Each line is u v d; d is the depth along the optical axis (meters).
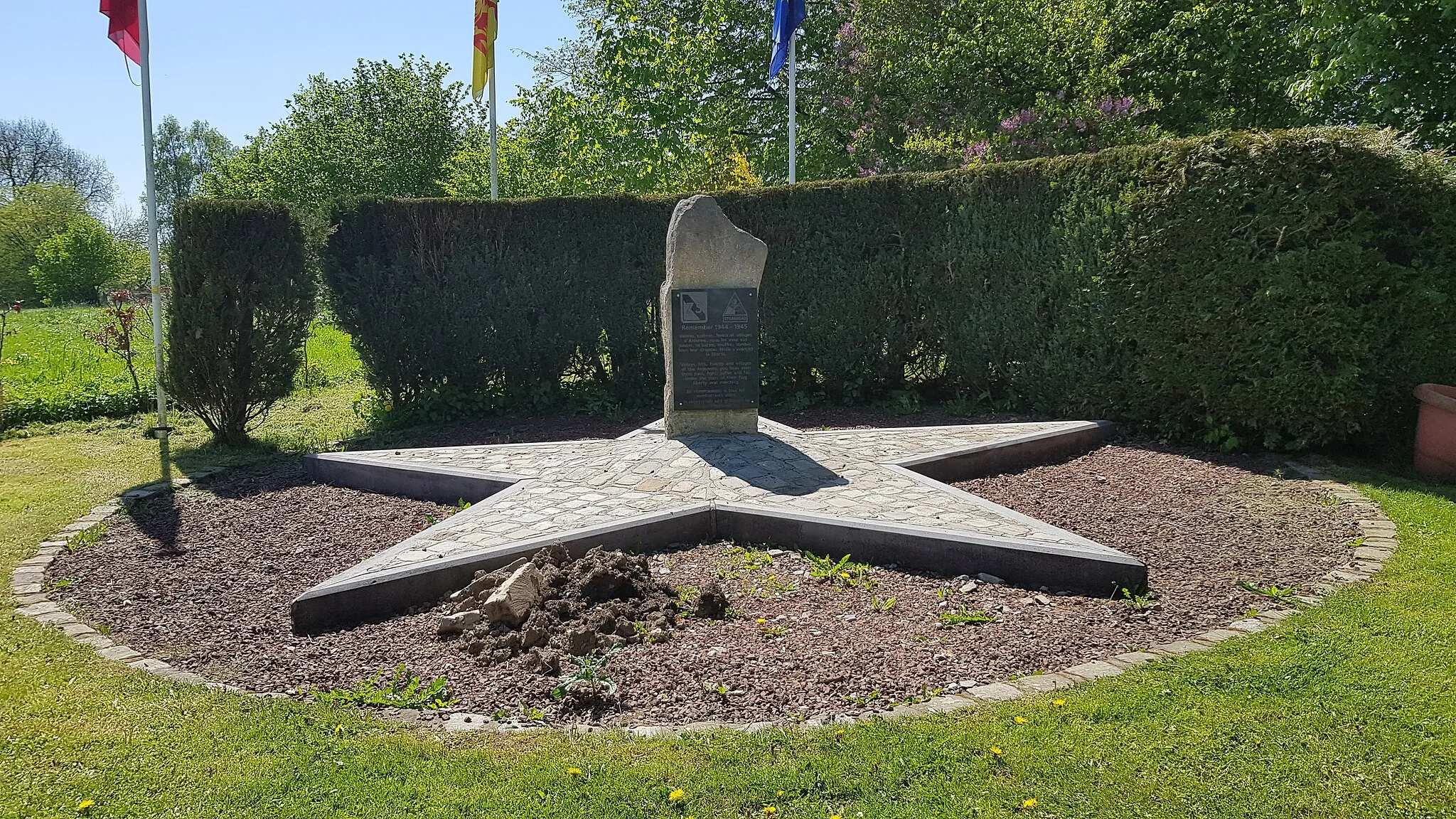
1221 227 8.20
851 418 10.95
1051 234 9.76
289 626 4.82
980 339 10.64
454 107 36.41
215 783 3.23
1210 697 3.68
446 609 4.94
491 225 11.56
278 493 7.86
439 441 10.30
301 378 14.66
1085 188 9.43
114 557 6.20
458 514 6.15
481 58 15.54
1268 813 2.93
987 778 3.14
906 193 11.02
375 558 5.24
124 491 7.94
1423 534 5.80
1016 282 10.23
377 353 11.40
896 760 3.26
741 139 23.23
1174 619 4.61
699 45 19.86
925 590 5.12
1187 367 8.55
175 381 9.65
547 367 11.89
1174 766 3.19
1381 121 12.91
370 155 34.00
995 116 18.08
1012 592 5.06
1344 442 8.41
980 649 4.30
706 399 8.52
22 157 60.38
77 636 4.75
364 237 11.25
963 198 10.64
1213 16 17.64
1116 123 16.41
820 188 11.39
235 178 42.06
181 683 4.09
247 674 4.25
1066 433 8.52
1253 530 6.11
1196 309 8.41
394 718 3.73
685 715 3.71
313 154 34.38
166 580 5.68
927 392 11.78
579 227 11.64
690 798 3.07
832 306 11.50
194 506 7.50
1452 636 4.21
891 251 11.28
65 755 3.43
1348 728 3.41
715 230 8.32
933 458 7.55
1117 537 6.03
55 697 3.95
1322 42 12.88
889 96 19.45
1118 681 3.85
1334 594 4.84
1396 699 3.61
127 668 4.29
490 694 3.94
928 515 5.89
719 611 4.79
